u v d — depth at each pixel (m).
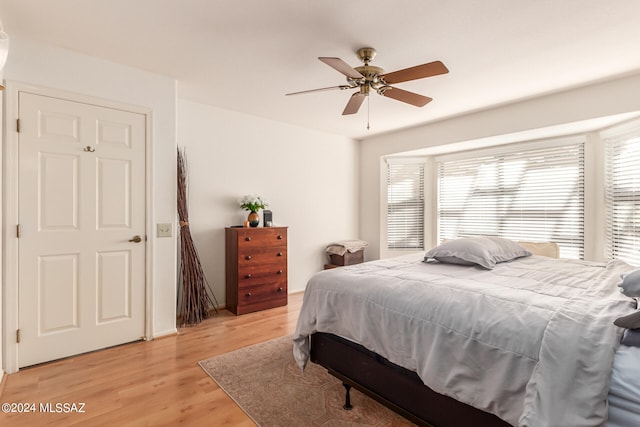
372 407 1.89
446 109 3.71
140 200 2.77
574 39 2.20
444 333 1.39
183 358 2.49
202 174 3.64
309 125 4.48
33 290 2.31
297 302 4.08
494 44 2.27
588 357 1.04
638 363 0.98
